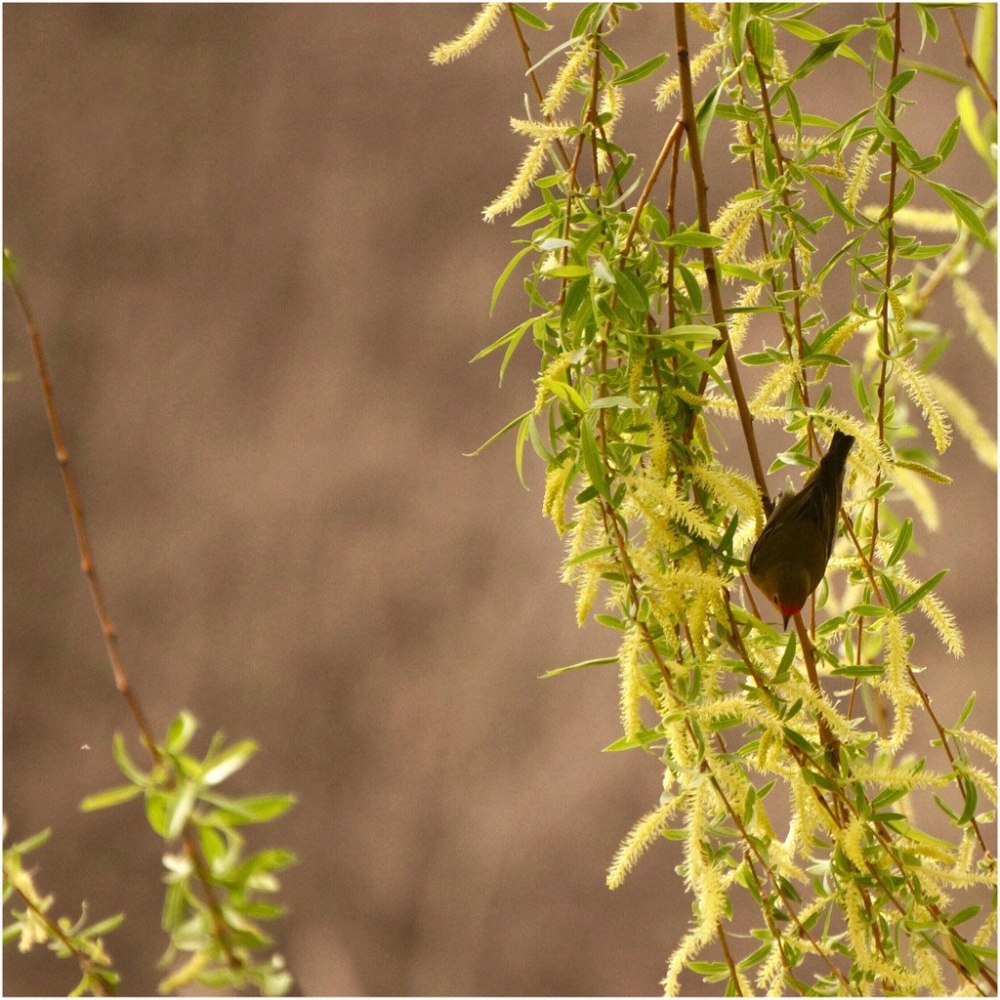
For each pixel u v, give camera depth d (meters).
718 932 6.84
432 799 16.94
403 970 16.31
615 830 16.09
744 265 6.86
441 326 18.06
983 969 6.83
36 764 17.70
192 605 18.19
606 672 16.58
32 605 18.36
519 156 17.61
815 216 8.88
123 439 18.83
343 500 18.11
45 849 17.17
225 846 6.70
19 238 19.09
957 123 6.84
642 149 15.44
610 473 6.80
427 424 18.02
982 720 14.45
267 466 18.45
